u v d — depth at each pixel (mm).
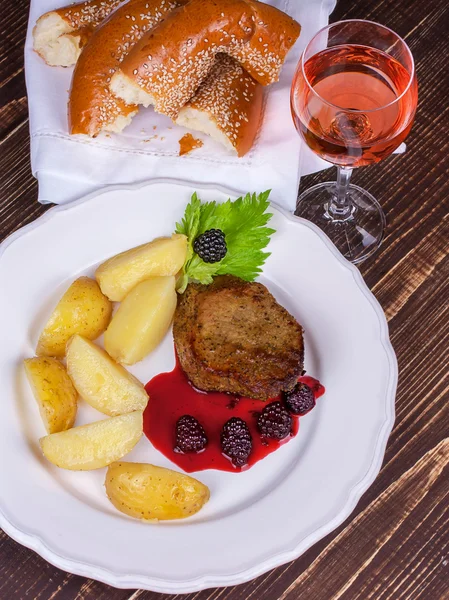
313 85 683
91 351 697
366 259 753
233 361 701
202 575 664
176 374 725
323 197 771
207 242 708
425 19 789
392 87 679
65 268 736
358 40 677
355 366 711
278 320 714
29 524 674
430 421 723
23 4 792
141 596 691
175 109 727
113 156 743
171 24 695
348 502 682
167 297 706
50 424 683
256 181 743
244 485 694
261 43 709
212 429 712
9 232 759
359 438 697
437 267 749
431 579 699
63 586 693
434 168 766
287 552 671
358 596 697
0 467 688
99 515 682
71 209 727
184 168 742
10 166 767
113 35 713
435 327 739
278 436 695
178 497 672
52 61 756
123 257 721
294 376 695
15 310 725
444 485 710
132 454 703
